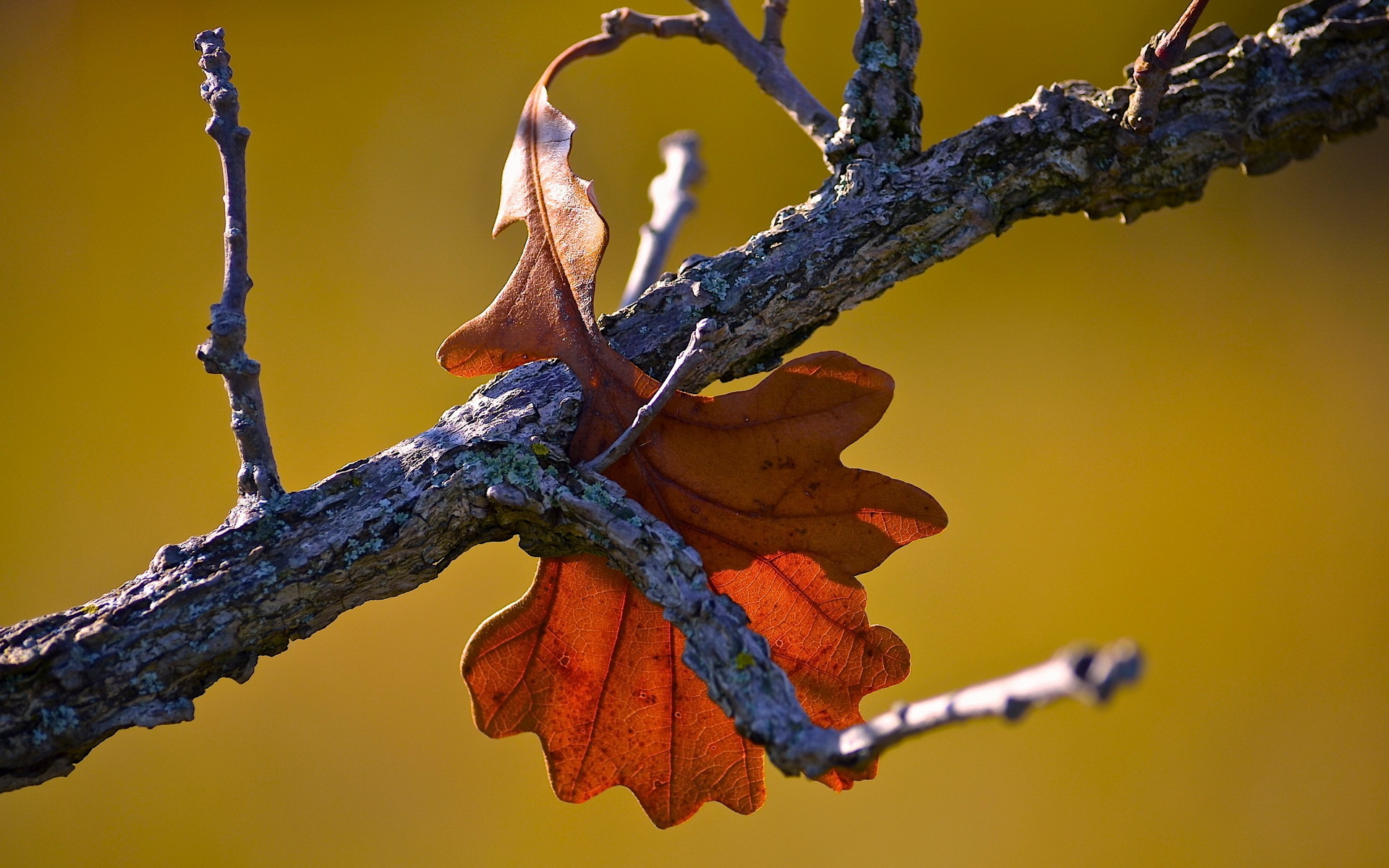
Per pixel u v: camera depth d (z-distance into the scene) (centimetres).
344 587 117
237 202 116
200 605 116
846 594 118
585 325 118
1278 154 123
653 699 118
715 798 118
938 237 121
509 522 117
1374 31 121
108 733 116
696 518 117
